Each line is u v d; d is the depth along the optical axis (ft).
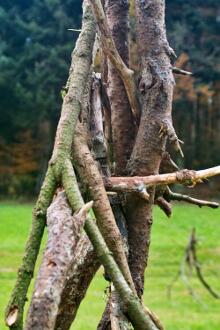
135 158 8.77
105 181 7.89
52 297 5.67
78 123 7.77
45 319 5.59
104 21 7.98
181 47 139.64
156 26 8.87
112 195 8.34
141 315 6.44
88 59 7.82
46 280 5.74
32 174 159.43
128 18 9.44
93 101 8.61
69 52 158.81
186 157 153.79
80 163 7.46
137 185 7.93
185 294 57.62
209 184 136.77
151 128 8.70
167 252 79.25
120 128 9.18
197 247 82.33
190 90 151.02
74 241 6.14
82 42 7.90
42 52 163.63
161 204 9.77
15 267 69.67
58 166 6.97
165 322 46.57
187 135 153.79
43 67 160.66
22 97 160.25
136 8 9.04
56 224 6.21
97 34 8.45
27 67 163.53
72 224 6.21
